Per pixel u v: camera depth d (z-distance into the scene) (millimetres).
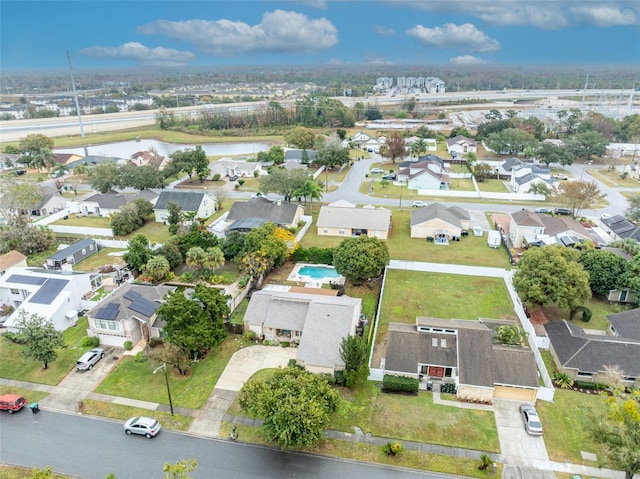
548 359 47562
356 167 134500
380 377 44625
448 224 79000
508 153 149375
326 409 35969
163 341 50812
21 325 47125
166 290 55688
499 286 62750
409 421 39344
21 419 40594
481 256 73125
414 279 65125
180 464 29500
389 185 114750
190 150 121375
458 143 155250
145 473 34781
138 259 65875
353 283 63344
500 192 108250
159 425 38906
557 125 176125
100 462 35875
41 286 56812
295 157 137125
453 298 59812
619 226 78312
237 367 46750
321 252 70312
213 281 64188
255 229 69062
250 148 178500
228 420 40062
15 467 35531
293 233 80312
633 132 165000
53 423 40094
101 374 46312
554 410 40406
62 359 48562
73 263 71125
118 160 140000
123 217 83688
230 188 114188
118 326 49906
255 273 63156
